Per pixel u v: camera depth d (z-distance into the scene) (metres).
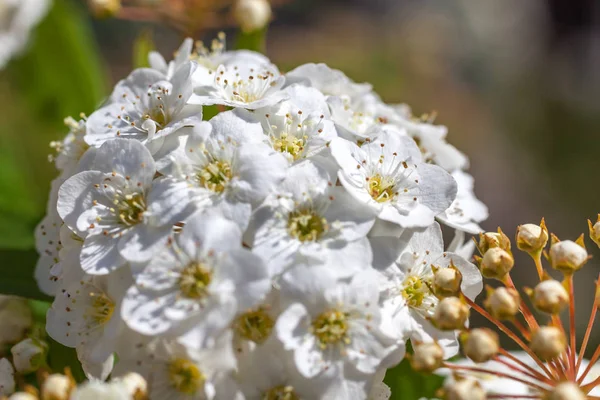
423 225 0.10
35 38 0.15
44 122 0.16
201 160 0.10
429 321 0.10
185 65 0.11
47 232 0.12
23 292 0.11
